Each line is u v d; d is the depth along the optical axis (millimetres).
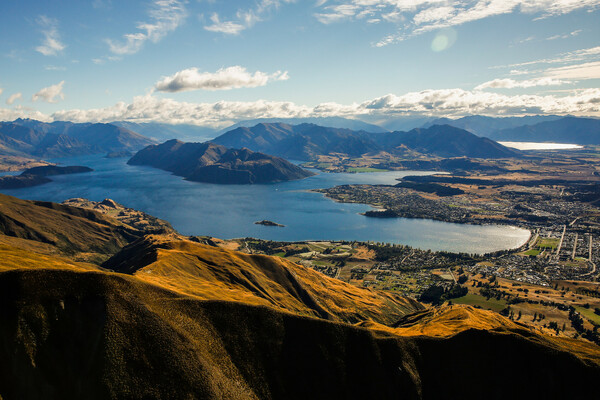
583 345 172250
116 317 110625
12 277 108312
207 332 123625
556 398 127375
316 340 134375
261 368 122062
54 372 98812
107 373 99188
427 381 132375
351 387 126312
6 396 92312
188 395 101938
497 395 129125
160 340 110875
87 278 117125
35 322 103125
